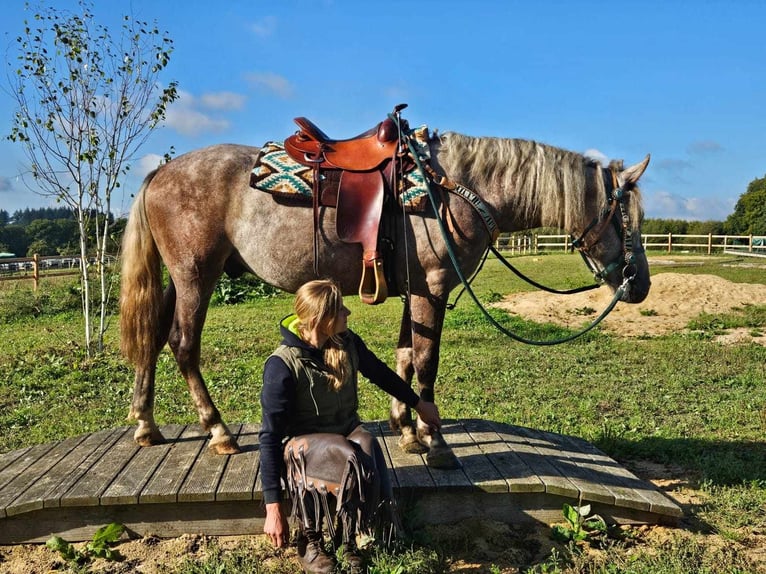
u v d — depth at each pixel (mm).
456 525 3281
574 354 8523
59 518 3166
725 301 12867
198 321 3660
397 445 3844
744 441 4805
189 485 3215
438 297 3539
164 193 3639
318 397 2740
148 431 3850
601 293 14281
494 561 3002
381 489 2703
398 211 3500
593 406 5980
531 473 3432
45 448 3898
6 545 3172
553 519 3346
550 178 3609
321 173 3506
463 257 3580
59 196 8562
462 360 8133
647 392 6480
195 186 3607
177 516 3211
